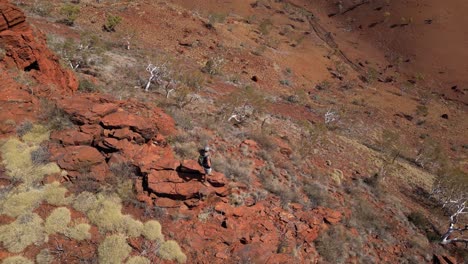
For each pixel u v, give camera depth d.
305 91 56.31
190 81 36.00
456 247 24.91
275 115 37.06
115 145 14.19
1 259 10.35
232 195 15.62
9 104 14.55
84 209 12.38
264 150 22.19
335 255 16.33
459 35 85.62
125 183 13.37
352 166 30.44
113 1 56.22
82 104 15.75
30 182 12.63
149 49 44.69
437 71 77.88
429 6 93.06
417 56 81.88
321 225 17.30
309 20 94.38
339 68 70.50
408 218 25.89
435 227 26.83
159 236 12.37
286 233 15.24
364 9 97.88
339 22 96.19
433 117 62.53
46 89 16.30
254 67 54.81
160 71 33.06
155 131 15.79
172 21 55.25
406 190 32.41
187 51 50.22
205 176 14.34
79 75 25.00
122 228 12.20
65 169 13.25
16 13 17.55
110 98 17.78
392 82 74.00
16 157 13.08
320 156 29.27
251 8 90.25
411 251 21.25
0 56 16.36
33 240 11.10
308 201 19.03
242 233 13.81
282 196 17.53
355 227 19.80
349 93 62.66
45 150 13.72
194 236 12.95
